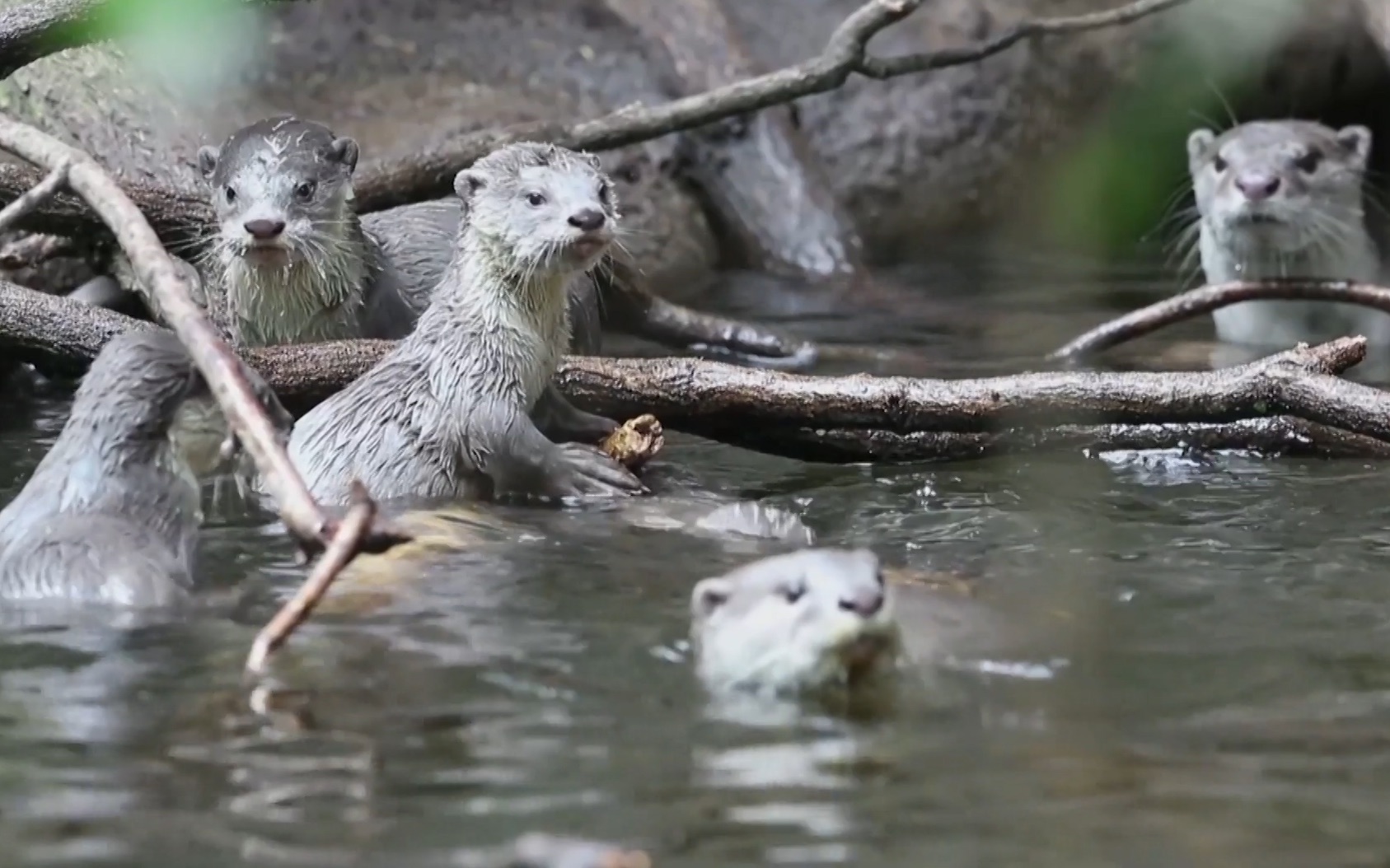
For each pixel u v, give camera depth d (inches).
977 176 766.5
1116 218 751.1
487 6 737.6
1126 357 544.1
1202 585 317.7
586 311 495.2
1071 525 367.6
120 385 324.2
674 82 721.0
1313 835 204.8
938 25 774.5
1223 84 802.8
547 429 432.1
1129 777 223.8
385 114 677.3
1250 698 254.2
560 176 410.0
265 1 463.2
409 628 293.1
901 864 198.7
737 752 234.5
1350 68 816.9
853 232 701.3
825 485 413.4
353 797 219.3
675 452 450.0
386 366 414.6
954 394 428.8
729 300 636.7
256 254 437.7
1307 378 424.2
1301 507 380.5
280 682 264.4
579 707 253.8
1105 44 786.2
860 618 254.7
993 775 225.1
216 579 323.6
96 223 499.5
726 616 271.6
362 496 271.4
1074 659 272.7
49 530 313.3
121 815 214.2
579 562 340.2
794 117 738.8
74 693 259.6
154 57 579.5
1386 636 284.8
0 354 473.7
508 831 208.4
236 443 343.3
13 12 431.8
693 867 198.1
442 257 500.4
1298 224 565.3
